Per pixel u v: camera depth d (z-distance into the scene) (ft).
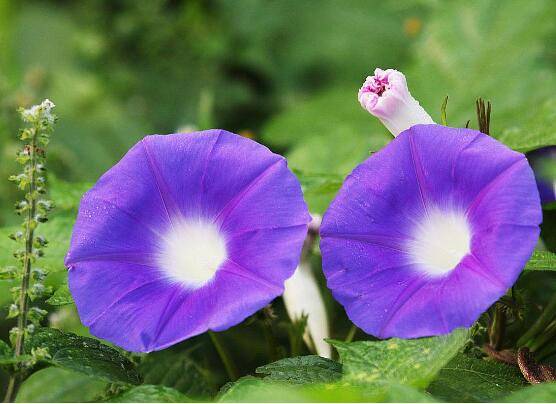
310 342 1.83
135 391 1.51
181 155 1.63
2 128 2.60
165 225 1.64
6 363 1.57
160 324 1.56
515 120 2.14
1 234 1.86
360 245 1.59
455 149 1.59
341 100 2.69
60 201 1.89
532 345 1.73
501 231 1.52
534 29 2.31
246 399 1.45
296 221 1.56
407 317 1.53
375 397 1.51
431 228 1.60
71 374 1.76
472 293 1.51
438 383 1.59
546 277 1.84
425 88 2.31
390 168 1.61
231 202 1.61
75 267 1.61
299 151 2.13
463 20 2.36
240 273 1.56
